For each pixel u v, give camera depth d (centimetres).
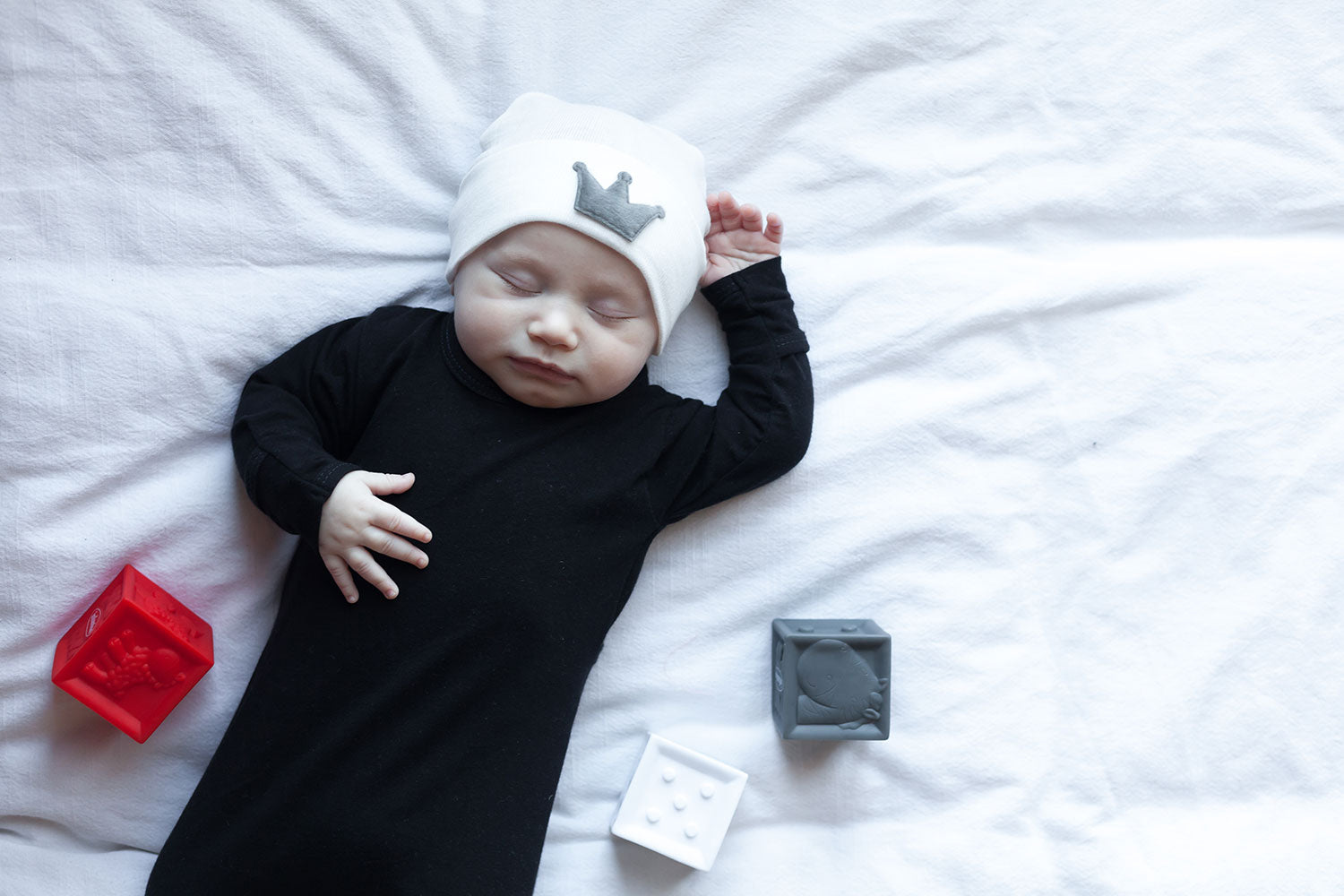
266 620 102
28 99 94
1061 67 106
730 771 101
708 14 103
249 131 97
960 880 105
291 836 88
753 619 106
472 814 91
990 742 107
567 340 86
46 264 96
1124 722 108
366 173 100
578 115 92
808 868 105
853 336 106
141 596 93
